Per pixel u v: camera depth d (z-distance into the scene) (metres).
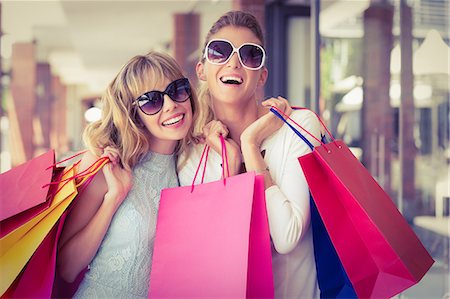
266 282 1.25
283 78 5.83
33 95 8.47
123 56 10.60
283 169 1.42
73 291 1.49
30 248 1.23
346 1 3.90
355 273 1.30
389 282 1.31
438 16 3.03
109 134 1.42
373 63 3.53
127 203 1.37
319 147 1.32
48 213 1.24
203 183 1.38
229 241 1.23
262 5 5.76
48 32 9.16
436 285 3.03
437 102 3.04
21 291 1.28
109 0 7.93
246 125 1.55
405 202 3.19
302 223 1.34
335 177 1.32
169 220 1.31
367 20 3.60
